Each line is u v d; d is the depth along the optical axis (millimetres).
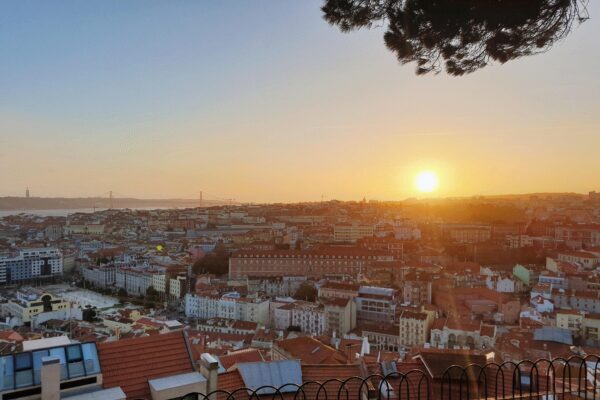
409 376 28859
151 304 171250
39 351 22688
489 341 94000
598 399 19219
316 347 66125
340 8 21641
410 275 148625
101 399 21578
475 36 20906
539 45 20547
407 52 22141
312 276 192500
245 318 139625
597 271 157250
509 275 165250
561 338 82562
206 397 16422
